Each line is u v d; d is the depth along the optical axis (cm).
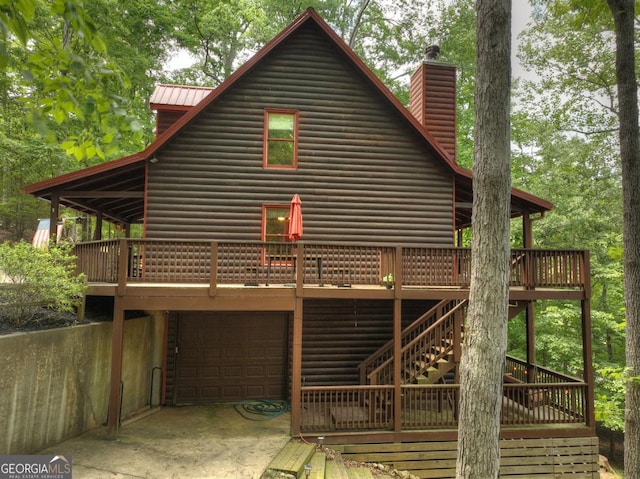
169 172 984
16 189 1947
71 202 1134
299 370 768
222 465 629
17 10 242
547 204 1046
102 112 311
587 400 840
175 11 1969
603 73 1452
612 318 1537
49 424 644
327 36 1055
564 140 1767
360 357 1041
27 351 596
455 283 828
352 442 762
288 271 995
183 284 800
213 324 1028
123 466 605
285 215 1024
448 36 2158
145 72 1700
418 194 1069
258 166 1017
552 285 858
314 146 1041
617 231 1582
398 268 806
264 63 1041
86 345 732
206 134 1003
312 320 1037
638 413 676
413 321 1070
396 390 785
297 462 646
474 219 544
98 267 801
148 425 816
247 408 952
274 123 1042
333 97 1059
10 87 1151
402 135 1077
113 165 938
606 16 944
